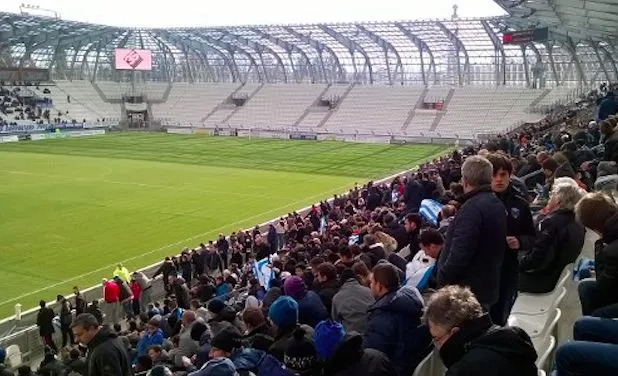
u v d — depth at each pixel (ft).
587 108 141.79
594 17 111.55
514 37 168.86
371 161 196.85
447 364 13.48
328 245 46.70
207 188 149.18
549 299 21.34
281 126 290.56
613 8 98.02
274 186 152.56
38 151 221.87
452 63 272.51
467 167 18.76
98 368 22.29
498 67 263.29
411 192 61.98
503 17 202.28
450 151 217.97
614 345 13.92
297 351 17.10
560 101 233.76
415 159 199.82
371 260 30.71
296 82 316.81
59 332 58.39
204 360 27.40
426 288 22.88
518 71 260.01
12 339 54.49
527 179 41.91
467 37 241.96
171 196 138.41
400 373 17.94
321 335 17.97
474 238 17.81
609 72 229.25
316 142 257.75
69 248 95.61
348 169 180.65
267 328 24.56
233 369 19.04
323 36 259.60
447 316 13.24
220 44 294.66
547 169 33.37
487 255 18.12
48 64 318.45
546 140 81.00
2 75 300.40
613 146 35.88
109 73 340.80
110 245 97.60
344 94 296.10
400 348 17.99
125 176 166.61
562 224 20.80
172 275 69.31
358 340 16.39
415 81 286.05
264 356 20.30
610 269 15.88
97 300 62.95
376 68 292.81
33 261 88.63
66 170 176.76
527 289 21.66
